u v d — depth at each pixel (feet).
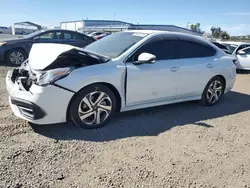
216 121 15.11
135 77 13.61
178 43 15.76
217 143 12.21
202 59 16.92
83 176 9.07
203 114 16.22
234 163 10.54
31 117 11.59
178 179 9.23
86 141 11.55
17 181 8.54
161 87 14.82
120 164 9.91
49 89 11.25
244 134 13.50
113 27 89.76
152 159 10.40
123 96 13.52
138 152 10.87
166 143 11.85
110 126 13.29
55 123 12.01
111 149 11.00
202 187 8.90
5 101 16.31
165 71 14.73
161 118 14.97
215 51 17.99
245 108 18.15
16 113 12.39
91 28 107.04
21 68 13.91
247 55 34.91
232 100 20.18
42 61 11.96
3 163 9.43
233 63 18.76
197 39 16.90
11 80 13.32
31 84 11.85
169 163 10.19
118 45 14.73
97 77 12.31
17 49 32.01
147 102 14.65
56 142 11.25
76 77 11.82
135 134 12.58
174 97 15.81
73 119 12.28
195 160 10.55
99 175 9.16
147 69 14.01
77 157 10.22
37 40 32.94
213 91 17.95
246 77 31.89
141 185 8.77
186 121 14.76
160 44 14.94
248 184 9.26
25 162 9.62
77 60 12.39
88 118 12.78
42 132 12.10
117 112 14.97
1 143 10.85
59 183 8.61
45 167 9.41
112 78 12.80
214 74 17.44
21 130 12.16
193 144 11.93
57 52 11.93
